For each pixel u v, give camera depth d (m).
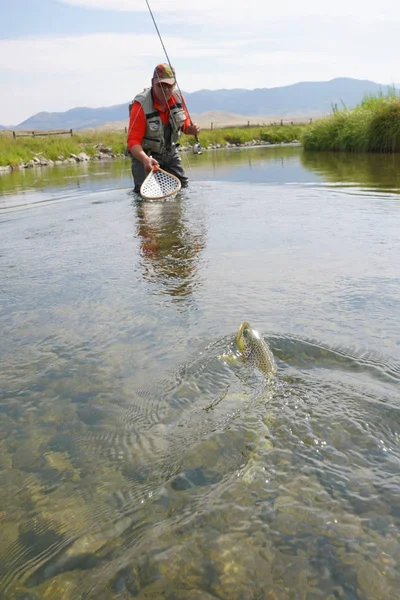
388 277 3.98
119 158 28.30
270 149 28.69
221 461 1.97
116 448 2.12
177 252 5.17
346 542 1.55
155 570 1.50
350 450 1.98
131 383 2.62
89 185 12.45
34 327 3.41
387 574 1.44
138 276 4.42
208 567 1.50
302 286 3.87
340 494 1.75
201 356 2.83
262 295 3.72
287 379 2.53
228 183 10.91
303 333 3.02
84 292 4.08
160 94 9.20
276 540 1.57
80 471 1.99
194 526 1.65
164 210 7.84
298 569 1.47
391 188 8.78
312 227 5.98
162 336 3.13
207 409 2.35
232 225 6.39
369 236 5.37
